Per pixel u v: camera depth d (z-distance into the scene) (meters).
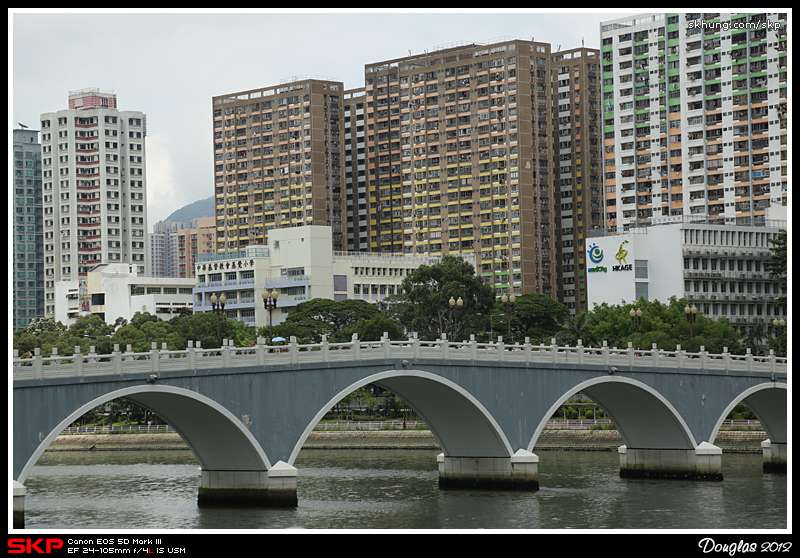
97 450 136.62
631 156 196.38
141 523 65.62
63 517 69.81
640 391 84.25
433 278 164.62
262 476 64.69
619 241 174.00
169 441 136.38
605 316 154.12
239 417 62.50
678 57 191.75
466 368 73.69
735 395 90.12
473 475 78.88
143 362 58.00
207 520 63.16
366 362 68.31
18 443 53.06
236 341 163.62
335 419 146.50
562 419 130.38
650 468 88.38
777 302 166.25
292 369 64.88
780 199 181.50
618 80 198.25
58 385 54.50
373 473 97.44
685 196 190.12
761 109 183.25
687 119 190.38
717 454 86.44
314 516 67.19
